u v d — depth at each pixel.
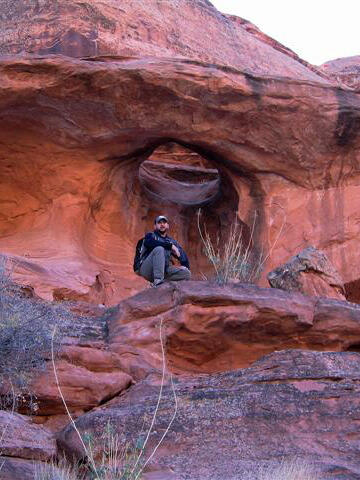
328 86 13.51
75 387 6.57
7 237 13.36
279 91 13.20
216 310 7.80
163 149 18.45
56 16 17.34
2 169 13.42
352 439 5.52
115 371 7.05
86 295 11.76
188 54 18.19
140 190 14.80
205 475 5.12
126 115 12.98
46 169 13.38
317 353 6.65
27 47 17.06
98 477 4.73
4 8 17.98
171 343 7.78
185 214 15.22
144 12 18.23
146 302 8.01
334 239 13.59
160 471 5.23
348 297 13.60
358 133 13.59
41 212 13.56
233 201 14.68
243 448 5.46
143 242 8.93
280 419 5.67
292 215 13.74
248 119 13.31
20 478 4.96
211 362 8.00
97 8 17.48
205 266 14.93
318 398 5.84
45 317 7.10
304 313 7.96
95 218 13.89
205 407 5.81
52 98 12.59
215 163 14.34
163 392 6.30
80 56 16.92
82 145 13.21
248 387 6.05
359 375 6.19
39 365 6.60
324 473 5.04
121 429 5.59
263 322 7.86
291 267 9.59
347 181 13.88
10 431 5.60
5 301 6.93
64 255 12.81
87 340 7.65
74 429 5.62
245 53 19.88
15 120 12.84
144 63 12.67
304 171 13.80
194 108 13.08
